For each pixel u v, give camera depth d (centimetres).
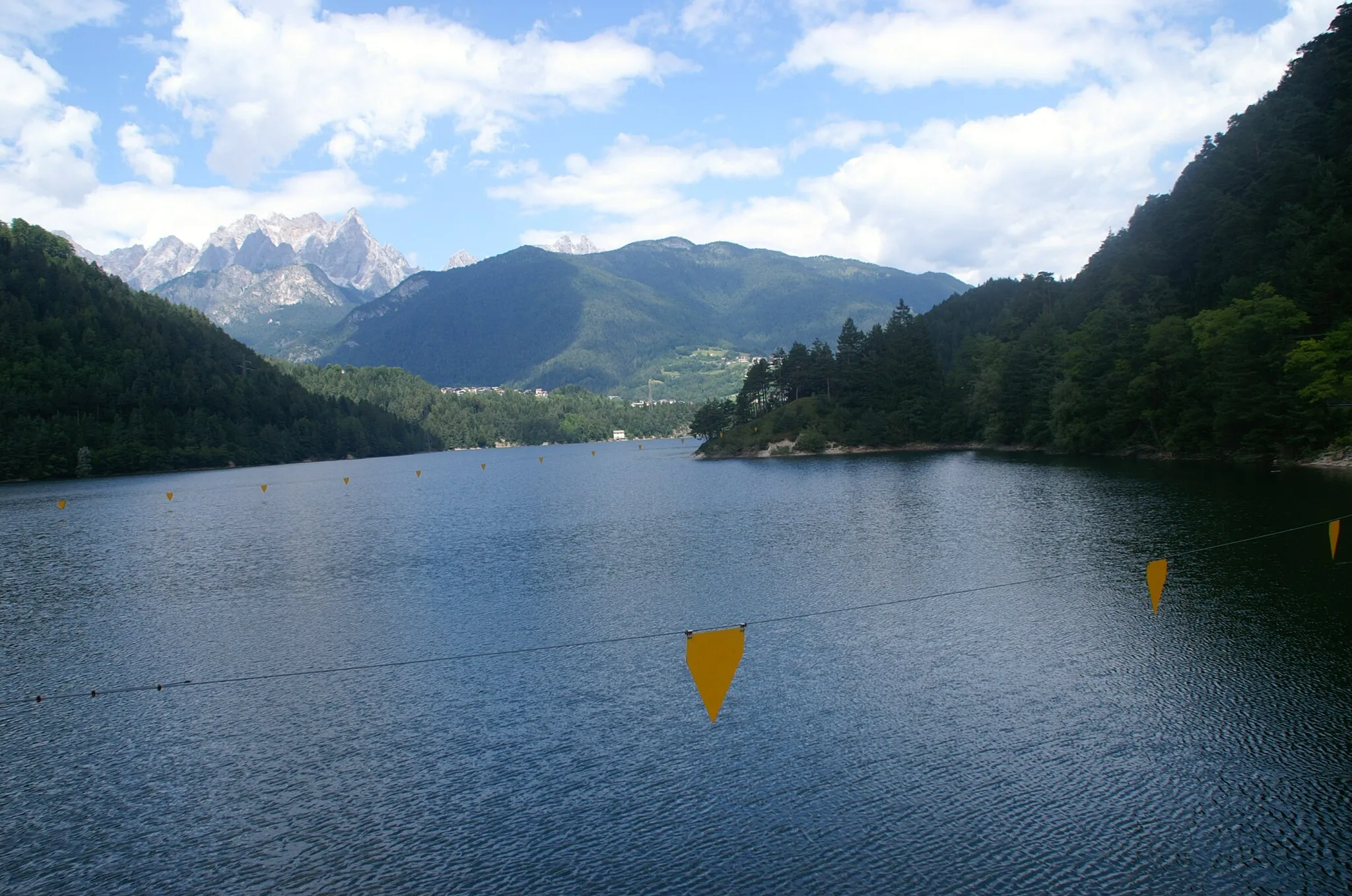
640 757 2764
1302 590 4216
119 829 2467
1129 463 11238
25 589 5941
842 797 2448
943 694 3156
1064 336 15562
